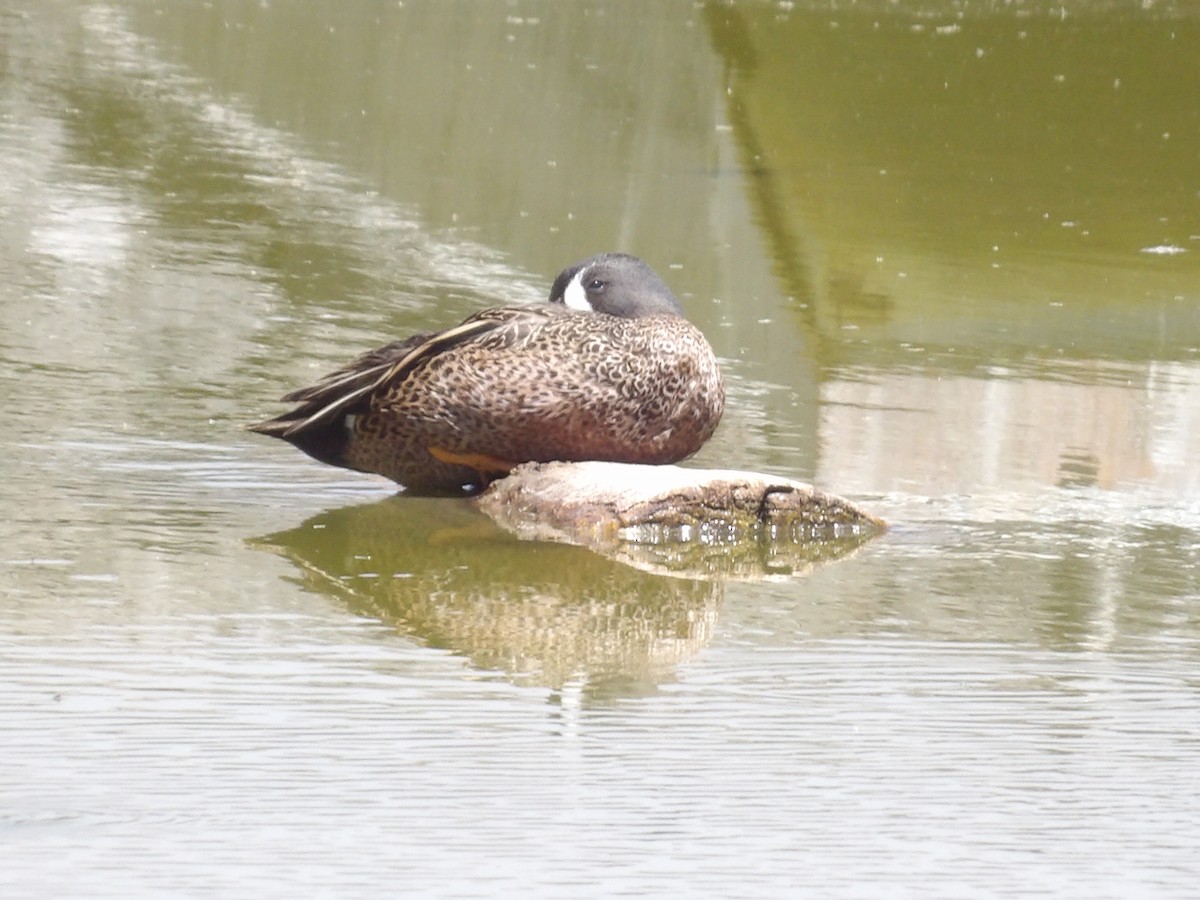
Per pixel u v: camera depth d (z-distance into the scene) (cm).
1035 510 1222
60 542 1052
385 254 1894
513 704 822
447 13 2983
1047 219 2141
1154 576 1077
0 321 1560
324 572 1033
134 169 2156
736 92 2583
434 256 1898
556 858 657
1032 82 2683
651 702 832
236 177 2155
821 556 1109
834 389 1519
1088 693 865
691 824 692
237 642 895
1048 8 3056
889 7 3025
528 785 725
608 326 1188
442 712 807
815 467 1303
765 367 1580
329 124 2405
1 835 662
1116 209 2192
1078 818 710
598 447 1191
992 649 930
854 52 2777
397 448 1210
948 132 2475
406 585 1017
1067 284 1902
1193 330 1761
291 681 843
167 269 1778
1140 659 921
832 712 827
